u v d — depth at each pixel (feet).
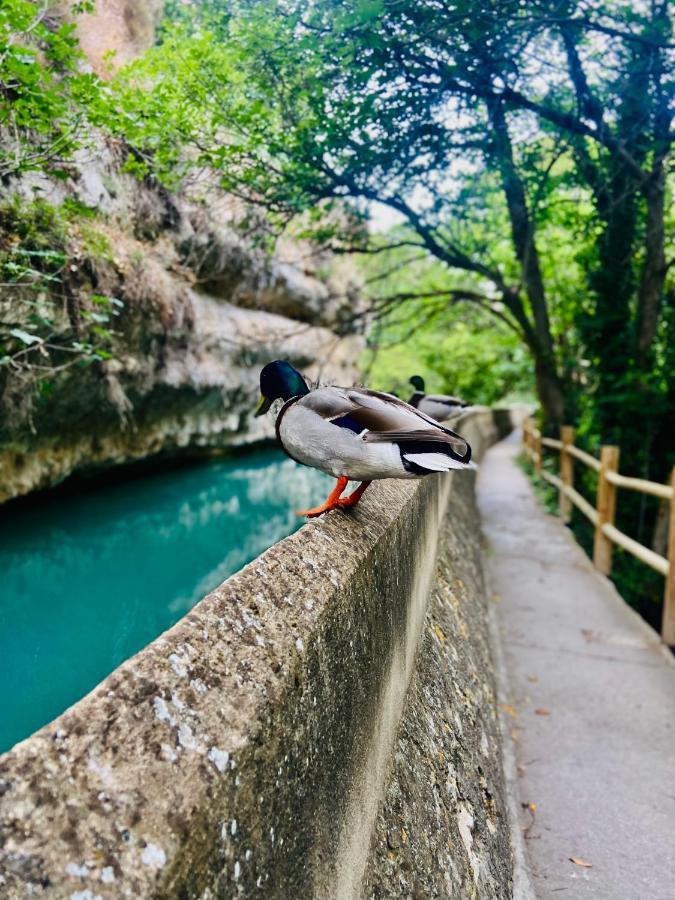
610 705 13.29
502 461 54.44
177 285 25.82
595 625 17.70
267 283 37.52
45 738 2.61
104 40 19.88
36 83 11.93
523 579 21.77
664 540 29.60
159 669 3.18
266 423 40.86
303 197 21.25
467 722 9.34
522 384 104.47
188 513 24.70
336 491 6.70
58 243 17.39
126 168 18.29
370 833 5.27
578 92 18.95
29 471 20.49
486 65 17.15
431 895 5.62
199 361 29.50
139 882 2.32
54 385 19.01
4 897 2.06
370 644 5.57
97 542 20.47
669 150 20.59
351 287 49.37
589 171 25.35
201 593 17.08
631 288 31.83
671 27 16.71
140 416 26.32
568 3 15.85
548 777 10.84
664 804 10.16
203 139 18.56
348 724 4.76
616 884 8.54
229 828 2.92
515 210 31.35
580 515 32.83
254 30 15.44
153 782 2.67
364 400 6.19
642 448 31.17
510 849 8.51
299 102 18.67
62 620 15.07
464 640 11.75
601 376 32.73
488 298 39.55
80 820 2.39
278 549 5.05
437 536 12.44
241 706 3.28
